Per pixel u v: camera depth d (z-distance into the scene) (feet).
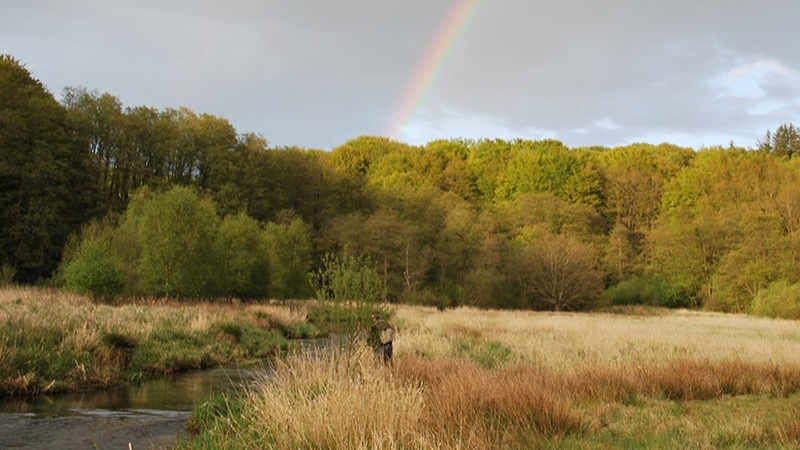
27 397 42.63
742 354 59.36
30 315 60.18
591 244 242.17
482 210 276.62
